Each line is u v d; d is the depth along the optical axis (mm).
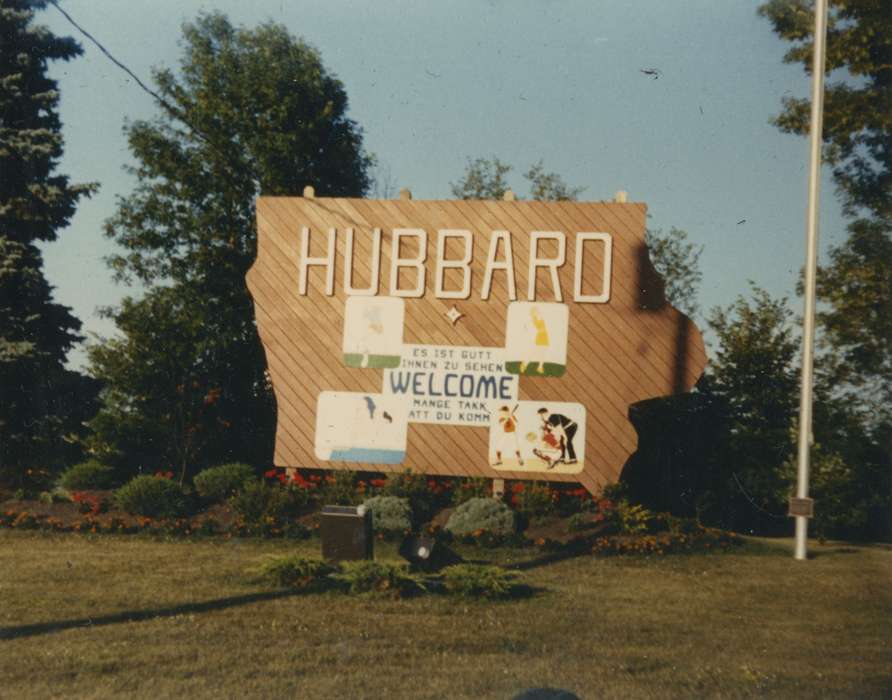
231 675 8656
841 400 21688
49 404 24531
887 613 12094
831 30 22188
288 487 18750
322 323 19703
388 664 9172
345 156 29094
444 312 19453
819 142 12984
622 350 19016
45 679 8445
